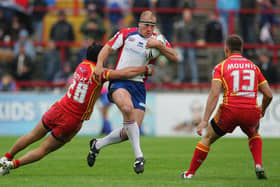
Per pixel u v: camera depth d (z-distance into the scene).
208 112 24.80
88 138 52.56
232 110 25.20
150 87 62.78
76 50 68.56
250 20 68.19
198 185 23.50
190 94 59.69
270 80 63.75
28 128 57.78
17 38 64.81
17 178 26.12
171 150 42.09
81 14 73.06
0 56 62.72
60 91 62.66
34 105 57.88
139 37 27.22
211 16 66.44
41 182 24.48
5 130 57.50
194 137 56.31
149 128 58.97
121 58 27.41
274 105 59.09
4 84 60.81
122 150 41.81
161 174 28.64
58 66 62.84
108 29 67.94
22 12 66.44
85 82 26.05
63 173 29.03
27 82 61.56
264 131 58.91
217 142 50.53
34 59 63.59
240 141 51.69
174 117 59.34
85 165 32.44
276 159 36.94
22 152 39.84
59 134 26.45
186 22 65.19
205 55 68.50
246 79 25.30
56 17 71.06
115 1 70.19
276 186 23.64
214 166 32.47
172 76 67.19
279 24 75.25
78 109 26.20
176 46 64.50
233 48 25.84
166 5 66.94
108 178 26.44
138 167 25.50
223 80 25.33
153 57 27.45
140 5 66.31
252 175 28.44
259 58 64.56
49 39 64.19
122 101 26.30
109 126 57.88
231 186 23.38
